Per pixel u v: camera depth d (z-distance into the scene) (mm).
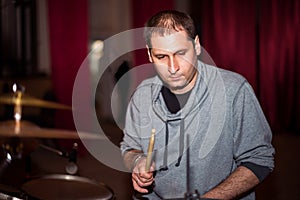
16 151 1886
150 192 1229
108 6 5457
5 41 4699
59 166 3516
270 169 1214
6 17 4648
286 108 5035
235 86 1239
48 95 4273
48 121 4031
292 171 3707
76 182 1396
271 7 4816
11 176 1964
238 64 4820
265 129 1248
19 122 2260
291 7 4836
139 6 4773
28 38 4816
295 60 4934
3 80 4352
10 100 3162
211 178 1248
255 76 4875
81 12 4176
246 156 1229
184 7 5234
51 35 4184
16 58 4777
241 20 4777
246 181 1176
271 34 4859
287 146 4516
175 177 1230
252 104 1242
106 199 1267
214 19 4723
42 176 1443
